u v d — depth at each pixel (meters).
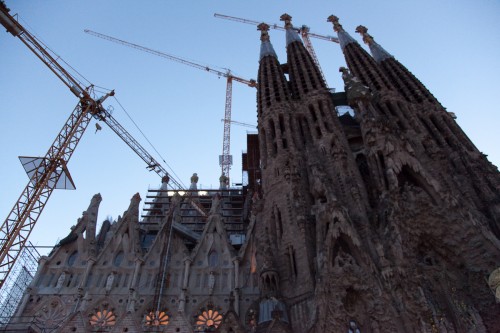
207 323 47.84
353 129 63.19
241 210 87.88
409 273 36.91
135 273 52.81
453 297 39.84
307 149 57.38
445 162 54.03
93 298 50.22
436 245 43.72
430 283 40.28
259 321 37.56
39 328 44.84
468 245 41.66
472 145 58.97
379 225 43.72
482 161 55.09
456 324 37.94
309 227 44.91
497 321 36.72
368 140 52.75
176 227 61.50
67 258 55.50
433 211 44.25
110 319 48.44
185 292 50.25
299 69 79.94
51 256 55.22
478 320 37.72
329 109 65.44
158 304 48.66
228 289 51.12
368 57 84.62
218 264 54.47
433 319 34.69
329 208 42.41
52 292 50.94
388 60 84.62
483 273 39.50
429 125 63.41
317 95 67.69
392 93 69.00
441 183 49.06
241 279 51.81
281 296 39.88
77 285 52.06
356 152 60.16
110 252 56.25
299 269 41.31
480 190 50.00
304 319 36.81
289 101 68.12
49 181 65.06
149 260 55.41
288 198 49.06
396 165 48.25
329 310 34.81
